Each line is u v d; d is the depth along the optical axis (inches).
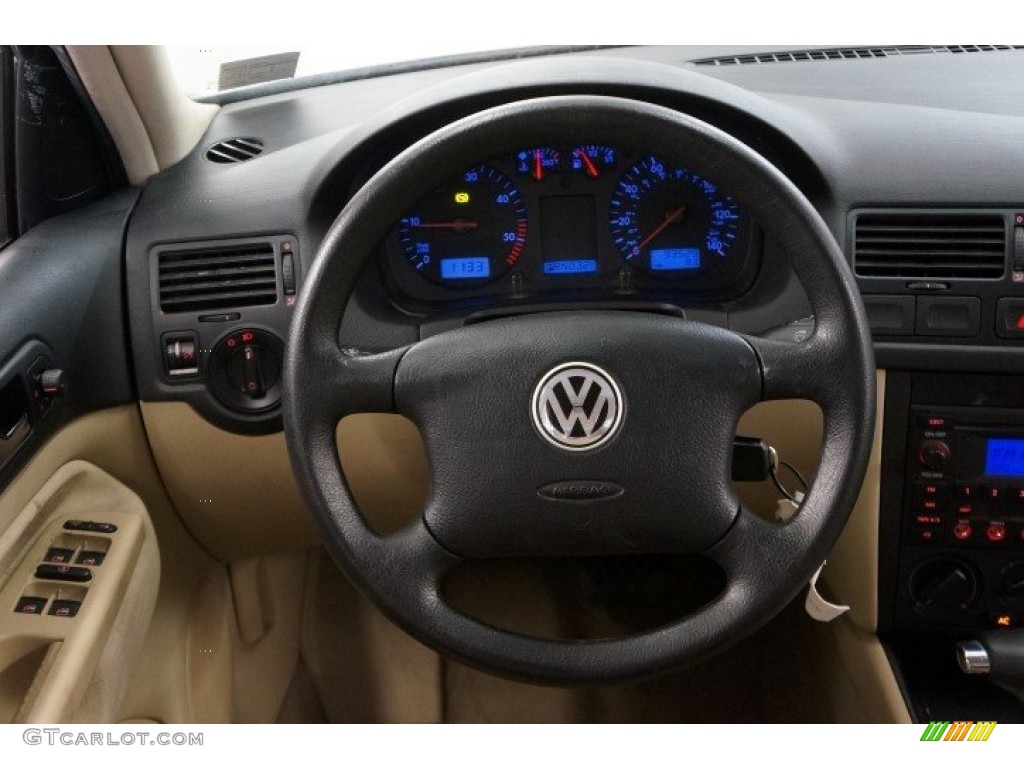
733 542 32.1
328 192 43.5
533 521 32.2
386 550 32.5
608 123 31.2
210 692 51.2
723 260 44.4
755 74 51.1
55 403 39.0
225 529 49.3
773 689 57.3
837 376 31.6
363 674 59.7
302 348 32.1
